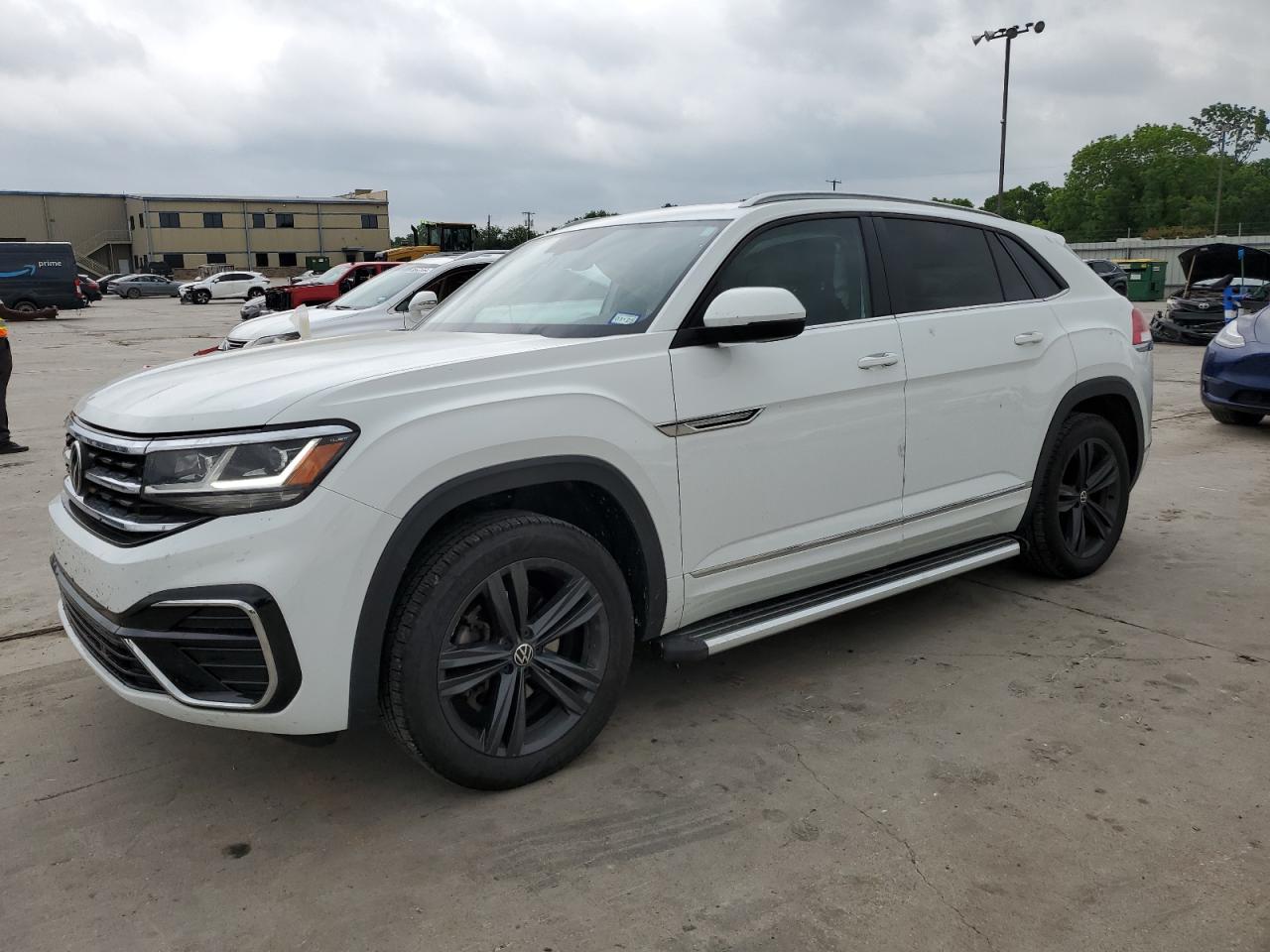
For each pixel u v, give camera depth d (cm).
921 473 372
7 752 316
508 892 239
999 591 452
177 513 246
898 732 318
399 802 282
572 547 282
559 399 278
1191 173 8219
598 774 294
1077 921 224
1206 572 472
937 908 230
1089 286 452
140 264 7975
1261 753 299
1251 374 830
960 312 386
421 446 254
